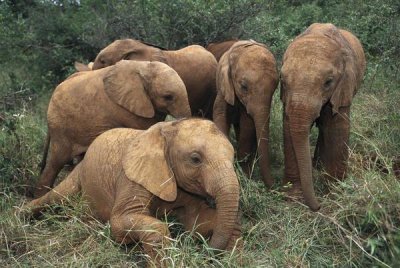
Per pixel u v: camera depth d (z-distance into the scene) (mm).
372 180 4832
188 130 4402
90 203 5051
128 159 4531
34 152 6684
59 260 4660
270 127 7062
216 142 4301
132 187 4516
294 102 5125
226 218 4109
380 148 6207
